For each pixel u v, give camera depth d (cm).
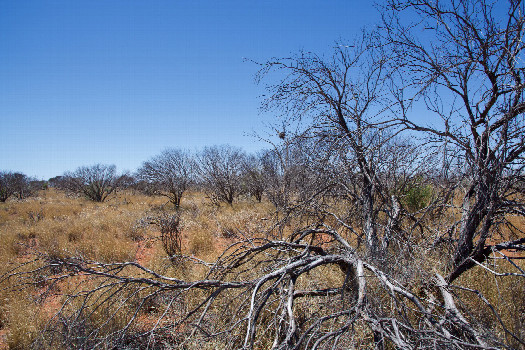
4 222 1349
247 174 1856
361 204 403
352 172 373
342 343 237
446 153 251
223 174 1759
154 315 444
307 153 370
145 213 1354
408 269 313
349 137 349
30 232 1031
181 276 550
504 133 259
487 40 288
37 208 1772
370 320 223
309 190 389
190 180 1853
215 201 1780
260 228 585
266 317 386
